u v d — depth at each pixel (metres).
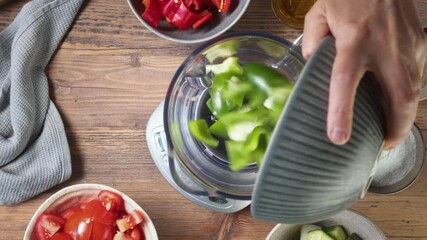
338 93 0.57
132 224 0.96
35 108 1.02
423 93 0.99
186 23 0.97
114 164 1.03
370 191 1.00
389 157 0.99
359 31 0.68
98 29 1.03
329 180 0.58
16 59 1.00
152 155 1.00
